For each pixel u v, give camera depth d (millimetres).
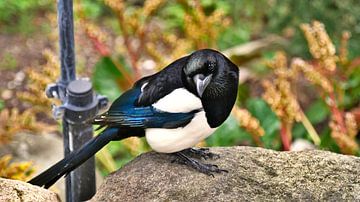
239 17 11898
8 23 12430
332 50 7176
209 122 4816
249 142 7984
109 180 5168
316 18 10281
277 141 8086
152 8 8102
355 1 10258
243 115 6785
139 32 8109
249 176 5074
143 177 5102
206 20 7965
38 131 7977
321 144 7668
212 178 5039
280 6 10609
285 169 5160
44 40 12055
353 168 5180
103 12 12672
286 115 7066
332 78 8102
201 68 4656
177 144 4918
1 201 4781
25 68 11406
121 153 9109
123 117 4957
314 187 4988
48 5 12766
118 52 11070
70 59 5547
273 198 4883
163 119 4812
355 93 8719
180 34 12172
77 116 5402
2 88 11000
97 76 8430
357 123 8094
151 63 10469
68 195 5879
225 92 4719
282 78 7145
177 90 4781
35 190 4941
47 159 7664
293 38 10727
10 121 7617
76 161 5043
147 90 4910
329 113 9094
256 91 10430
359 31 10234
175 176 5074
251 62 10320
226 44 11305
